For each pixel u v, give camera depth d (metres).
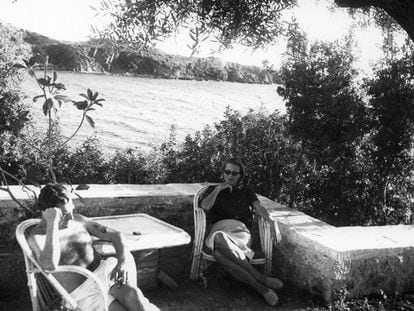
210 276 5.17
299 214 5.67
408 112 6.70
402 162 7.05
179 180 8.12
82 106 4.36
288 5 5.18
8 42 8.28
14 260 4.58
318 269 4.70
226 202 5.07
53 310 3.29
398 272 4.81
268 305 4.62
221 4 5.12
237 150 7.93
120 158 8.53
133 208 5.51
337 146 7.08
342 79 6.95
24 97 8.52
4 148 7.89
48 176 7.96
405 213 7.54
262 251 5.04
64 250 3.46
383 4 4.92
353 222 7.40
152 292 4.72
